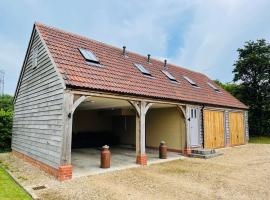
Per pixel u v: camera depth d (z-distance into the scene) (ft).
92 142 53.52
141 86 33.71
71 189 20.20
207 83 59.06
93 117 55.93
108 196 18.43
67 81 24.22
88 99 30.68
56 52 28.86
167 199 17.83
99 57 34.73
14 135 43.29
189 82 50.03
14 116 44.14
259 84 73.61
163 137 45.06
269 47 71.61
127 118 56.03
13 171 27.61
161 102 34.71
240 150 45.88
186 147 38.91
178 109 40.60
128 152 42.70
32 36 35.32
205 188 20.62
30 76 36.11
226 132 51.11
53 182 22.38
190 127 41.14
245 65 73.61
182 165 30.73
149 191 19.76
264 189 20.30
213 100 48.16
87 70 28.96
